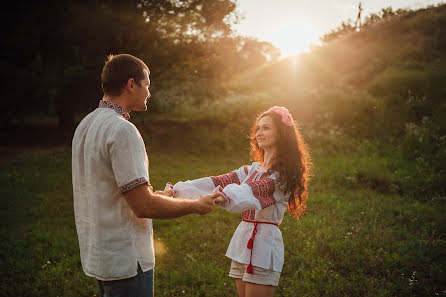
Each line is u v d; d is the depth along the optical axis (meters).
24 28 14.44
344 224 5.06
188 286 3.62
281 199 2.34
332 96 12.71
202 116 12.41
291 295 3.33
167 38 14.81
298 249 4.30
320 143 10.55
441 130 9.78
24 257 4.25
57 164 9.33
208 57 16.77
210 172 7.81
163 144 8.84
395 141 10.24
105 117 1.82
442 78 13.13
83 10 13.54
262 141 2.46
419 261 3.87
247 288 2.29
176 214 1.82
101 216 1.78
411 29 18.02
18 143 13.96
